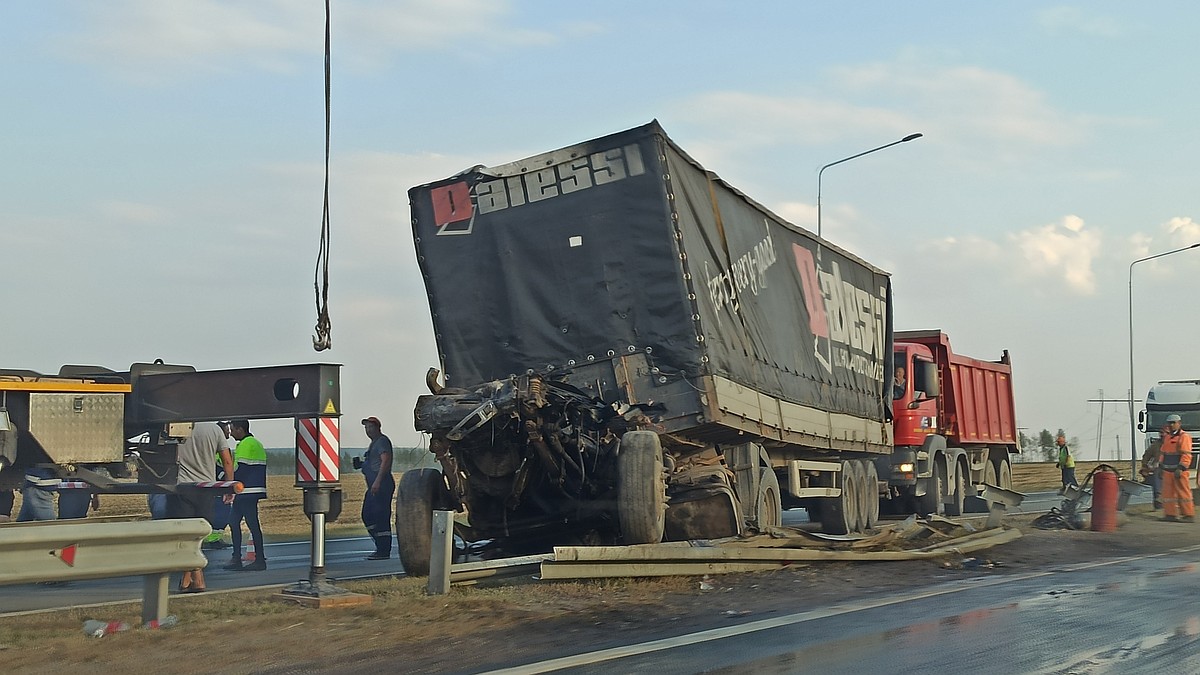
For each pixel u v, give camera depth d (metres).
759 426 14.22
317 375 10.35
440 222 13.57
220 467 16.12
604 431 12.43
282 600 10.04
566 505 12.59
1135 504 26.09
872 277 21.06
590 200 12.99
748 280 14.77
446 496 12.55
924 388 22.34
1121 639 8.09
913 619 9.07
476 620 9.02
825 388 17.67
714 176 14.00
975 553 14.77
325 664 7.35
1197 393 40.53
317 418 10.27
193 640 8.16
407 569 12.19
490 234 13.37
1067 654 7.54
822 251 18.23
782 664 7.20
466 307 13.39
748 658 7.39
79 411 14.89
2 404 14.27
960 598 10.36
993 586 11.30
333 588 10.06
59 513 14.76
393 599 10.05
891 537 15.38
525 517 12.74
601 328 12.89
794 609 9.71
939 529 16.69
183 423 15.02
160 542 8.73
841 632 8.43
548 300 13.09
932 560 13.82
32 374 14.91
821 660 7.33
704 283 13.16
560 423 12.00
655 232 12.74
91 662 7.43
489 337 13.28
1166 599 10.16
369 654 7.67
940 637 8.20
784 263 16.44
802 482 17.34
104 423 15.08
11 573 7.75
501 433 11.89
